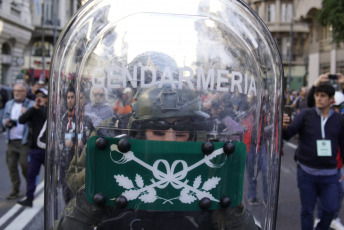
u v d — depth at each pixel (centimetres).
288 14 4244
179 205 147
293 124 376
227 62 158
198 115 152
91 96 153
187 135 150
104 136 150
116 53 152
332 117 368
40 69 3938
